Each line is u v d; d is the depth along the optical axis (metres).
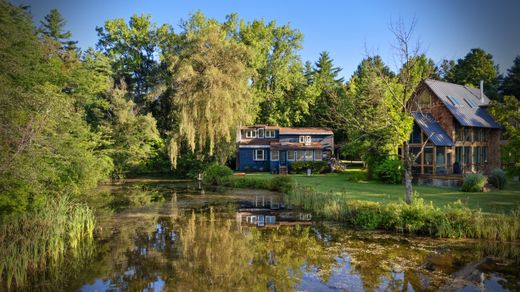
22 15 17.61
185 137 36.41
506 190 22.16
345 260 11.51
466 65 55.81
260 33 50.16
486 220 13.83
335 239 13.98
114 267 11.18
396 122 17.31
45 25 36.47
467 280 9.72
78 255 12.38
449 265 10.86
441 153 28.42
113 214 19.58
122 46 51.19
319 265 11.13
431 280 9.77
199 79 34.47
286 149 42.94
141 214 19.56
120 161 38.47
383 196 20.64
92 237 14.70
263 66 49.78
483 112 32.81
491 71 54.41
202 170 38.69
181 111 34.84
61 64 26.41
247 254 12.37
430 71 18.92
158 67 50.31
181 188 31.27
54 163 18.48
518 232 13.15
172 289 9.52
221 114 33.84
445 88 32.16
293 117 52.56
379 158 29.30
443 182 25.38
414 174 27.56
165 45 50.25
